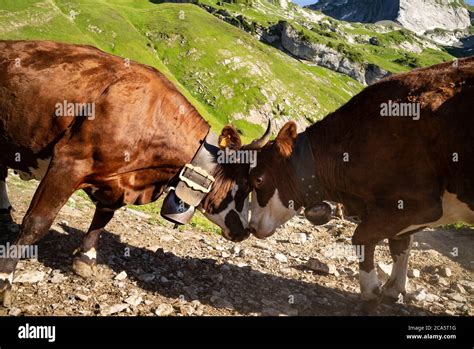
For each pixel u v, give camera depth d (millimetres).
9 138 1647
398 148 1679
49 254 1869
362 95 1827
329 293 2012
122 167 1630
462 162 1631
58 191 1551
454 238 3262
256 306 1773
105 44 22188
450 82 1672
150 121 1646
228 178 1811
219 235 2803
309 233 3268
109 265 1900
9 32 16172
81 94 1589
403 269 1953
